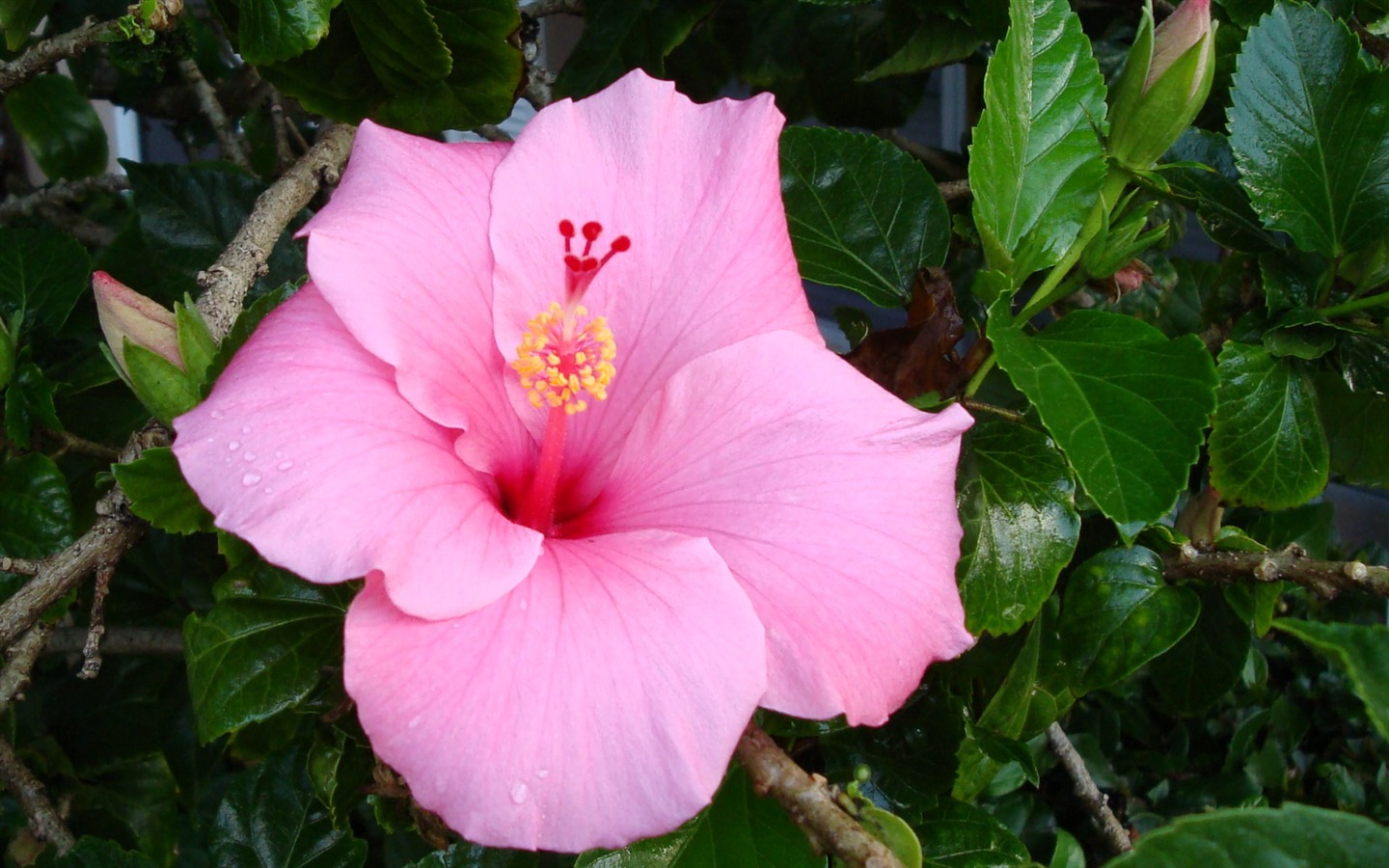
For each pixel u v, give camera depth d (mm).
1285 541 436
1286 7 354
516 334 306
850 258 373
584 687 257
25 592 316
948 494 290
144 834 473
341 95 391
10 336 385
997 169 328
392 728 252
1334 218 356
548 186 309
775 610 277
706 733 257
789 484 289
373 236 288
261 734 415
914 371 352
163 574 475
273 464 258
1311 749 573
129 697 473
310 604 335
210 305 334
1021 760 349
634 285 314
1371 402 399
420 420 279
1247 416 363
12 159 580
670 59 499
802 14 483
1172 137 332
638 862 299
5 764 372
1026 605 336
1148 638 358
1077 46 337
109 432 439
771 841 300
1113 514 279
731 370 301
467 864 337
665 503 298
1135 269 400
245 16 350
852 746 350
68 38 356
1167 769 527
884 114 495
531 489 308
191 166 449
